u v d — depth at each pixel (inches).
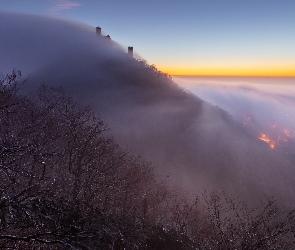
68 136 836.0
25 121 751.1
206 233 690.8
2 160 423.2
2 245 455.2
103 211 737.0
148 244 756.0
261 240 511.2
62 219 562.3
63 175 689.6
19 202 452.1
